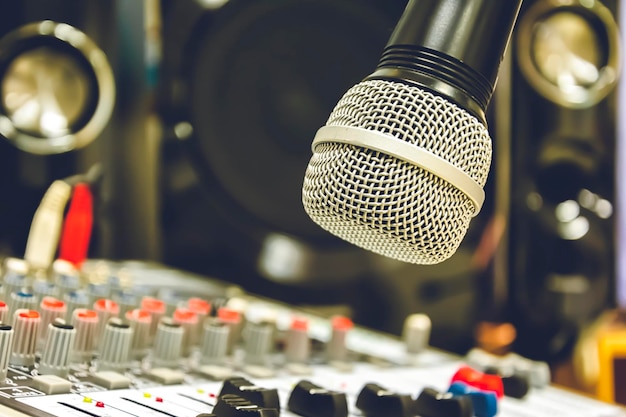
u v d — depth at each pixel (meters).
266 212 0.76
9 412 0.41
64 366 0.46
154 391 0.47
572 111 0.85
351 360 0.60
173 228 0.74
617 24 0.91
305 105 0.77
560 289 0.84
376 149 0.40
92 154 0.70
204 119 0.75
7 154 0.67
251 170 0.76
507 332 0.83
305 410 0.47
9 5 0.67
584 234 0.85
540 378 0.61
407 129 0.40
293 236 0.77
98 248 0.70
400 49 0.41
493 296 0.82
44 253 0.61
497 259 0.82
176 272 0.73
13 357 0.46
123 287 0.59
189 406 0.45
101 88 0.69
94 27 0.70
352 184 0.40
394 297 0.79
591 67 0.87
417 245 0.41
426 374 0.60
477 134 0.41
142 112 0.72
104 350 0.48
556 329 0.85
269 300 0.75
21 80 0.68
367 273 0.78
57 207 0.62
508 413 0.53
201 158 0.75
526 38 0.84
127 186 0.72
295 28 0.76
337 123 0.41
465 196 0.41
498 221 0.82
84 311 0.49
